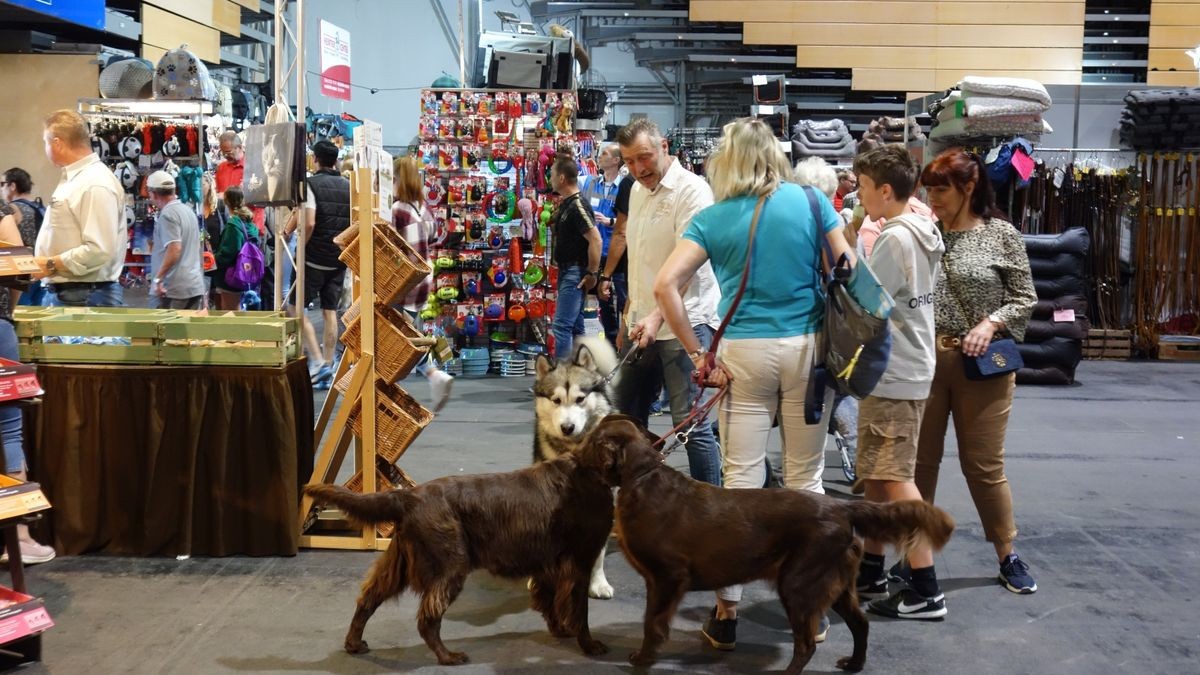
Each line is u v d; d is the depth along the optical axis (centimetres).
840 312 296
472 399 736
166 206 686
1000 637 329
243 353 382
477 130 829
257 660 305
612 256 675
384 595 308
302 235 425
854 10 1316
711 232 309
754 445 314
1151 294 942
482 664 305
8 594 296
